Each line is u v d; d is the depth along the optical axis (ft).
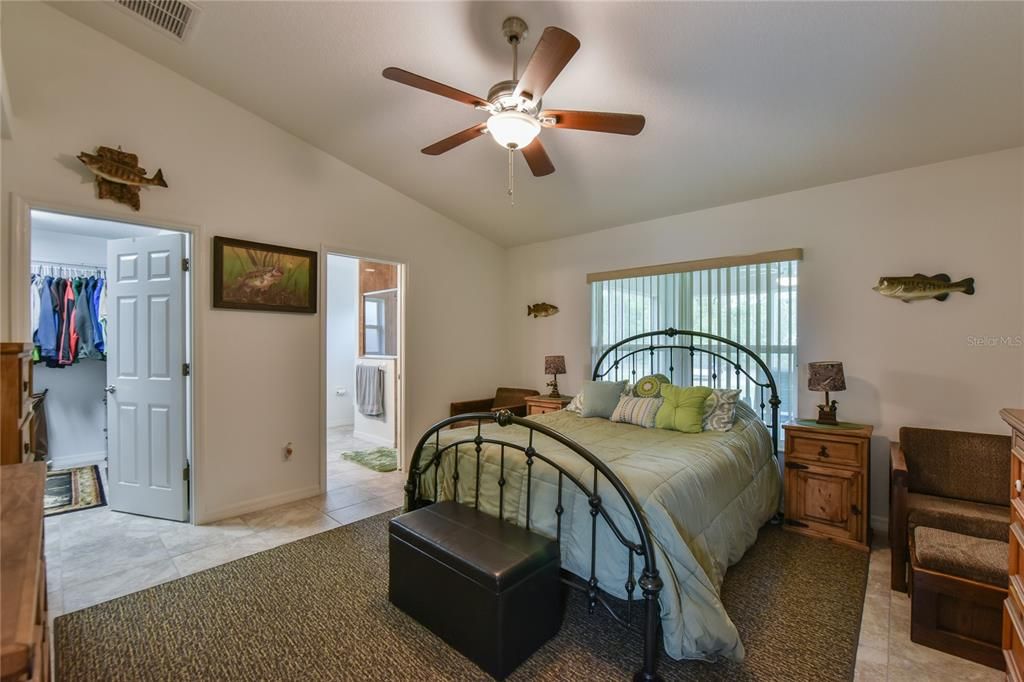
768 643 6.26
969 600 5.91
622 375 13.99
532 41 7.34
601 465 5.99
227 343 10.42
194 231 9.86
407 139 11.07
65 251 14.10
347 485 13.03
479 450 7.52
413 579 6.68
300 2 7.38
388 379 17.80
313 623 6.69
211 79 9.63
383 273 19.13
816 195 10.74
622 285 14.14
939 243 9.29
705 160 10.14
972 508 7.61
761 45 6.86
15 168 7.80
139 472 10.49
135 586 7.64
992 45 6.35
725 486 7.63
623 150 10.18
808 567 8.34
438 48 7.89
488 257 16.94
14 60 7.79
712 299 12.22
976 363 8.94
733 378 11.85
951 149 8.85
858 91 7.55
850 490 9.16
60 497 11.63
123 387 10.59
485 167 11.86
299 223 11.57
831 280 10.50
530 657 5.96
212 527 9.96
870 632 6.51
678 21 6.63
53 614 6.86
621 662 5.90
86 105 8.50
